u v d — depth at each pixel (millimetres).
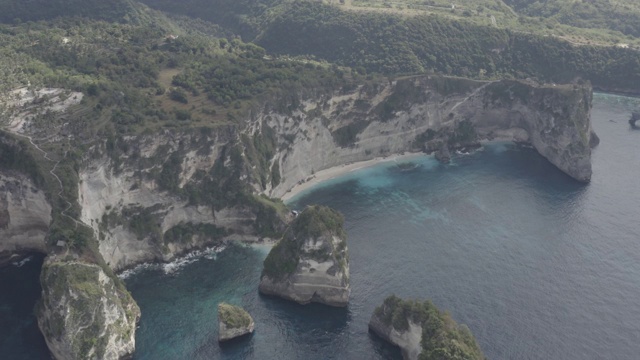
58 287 110625
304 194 175750
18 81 150125
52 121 138125
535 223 158500
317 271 126438
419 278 134250
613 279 134500
